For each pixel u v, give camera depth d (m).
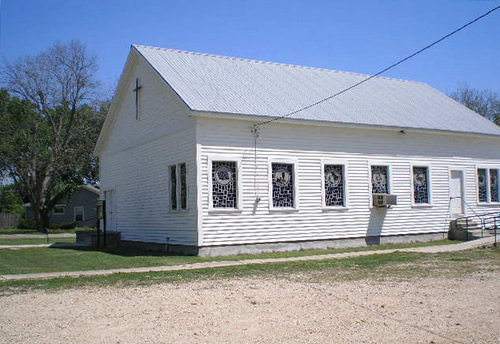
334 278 12.32
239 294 10.31
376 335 7.31
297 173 20.19
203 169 18.17
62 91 46.56
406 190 23.25
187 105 18.00
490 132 25.98
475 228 24.41
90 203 52.81
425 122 24.28
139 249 21.70
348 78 27.48
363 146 22.11
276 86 23.05
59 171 47.19
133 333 7.53
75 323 8.16
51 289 11.39
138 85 23.11
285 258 17.06
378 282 11.65
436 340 7.09
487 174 26.05
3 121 44.41
